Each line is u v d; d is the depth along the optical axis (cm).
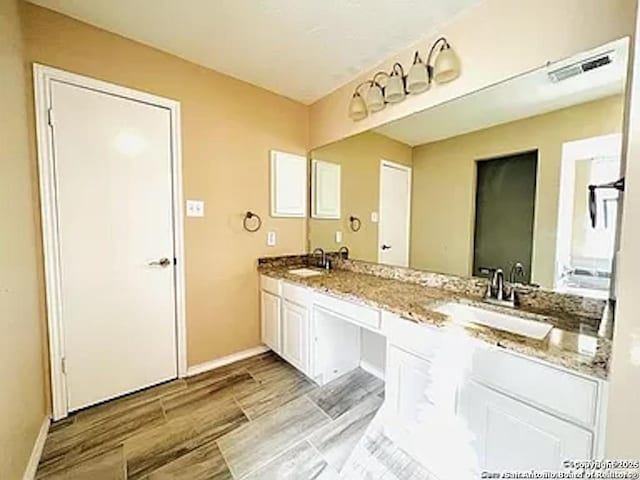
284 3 164
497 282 166
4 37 138
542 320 137
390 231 228
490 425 118
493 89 162
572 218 140
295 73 241
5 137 135
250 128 261
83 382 190
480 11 160
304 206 301
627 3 117
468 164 180
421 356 143
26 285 152
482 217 176
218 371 243
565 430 99
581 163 135
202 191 237
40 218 171
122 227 201
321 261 289
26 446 141
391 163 224
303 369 225
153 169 213
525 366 107
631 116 71
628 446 74
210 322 247
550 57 136
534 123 151
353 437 168
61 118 176
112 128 195
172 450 158
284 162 283
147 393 210
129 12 173
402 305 159
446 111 187
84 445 161
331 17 174
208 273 244
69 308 183
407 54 202
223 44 204
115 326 201
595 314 134
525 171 156
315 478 141
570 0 130
